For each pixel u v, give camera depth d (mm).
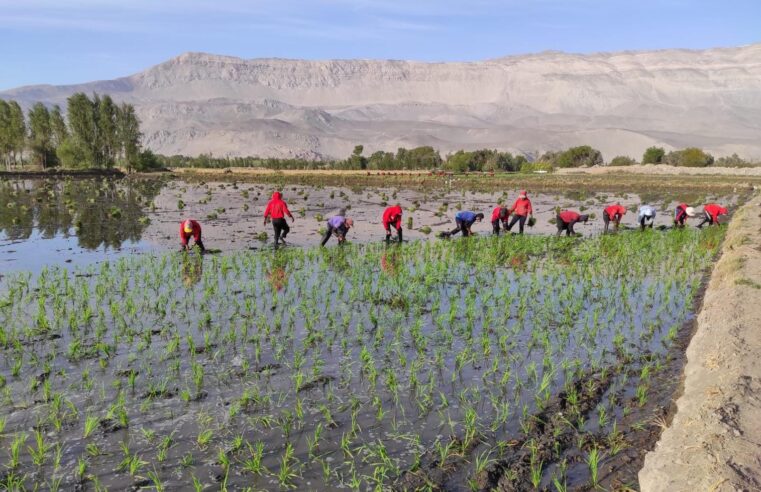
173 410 8055
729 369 8414
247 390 8703
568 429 7637
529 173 76188
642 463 6773
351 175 71375
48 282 15242
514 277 16359
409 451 7094
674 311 13016
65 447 7098
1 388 8672
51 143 83562
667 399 8445
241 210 34656
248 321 12008
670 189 51969
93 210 34125
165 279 15648
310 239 23656
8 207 35375
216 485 6379
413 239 23906
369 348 10547
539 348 10664
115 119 79688
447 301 13781
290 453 6938
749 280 13133
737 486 5539
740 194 46750
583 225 29188
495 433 7520
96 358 9891
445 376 9344
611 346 10789
